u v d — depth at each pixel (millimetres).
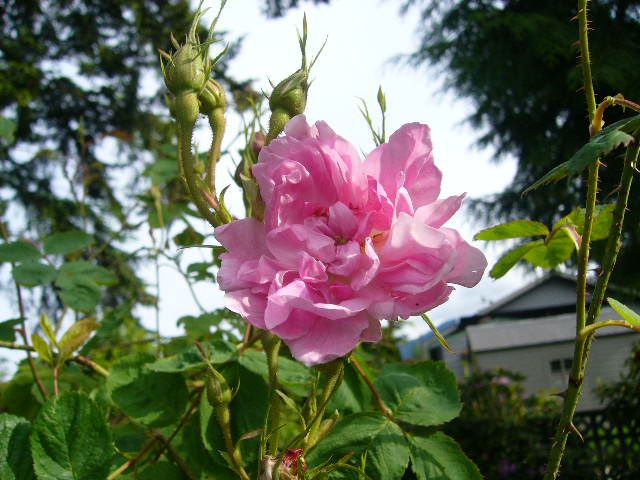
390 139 200
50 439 233
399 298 189
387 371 315
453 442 274
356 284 186
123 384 302
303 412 225
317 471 226
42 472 229
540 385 3660
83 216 581
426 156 200
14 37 3283
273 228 197
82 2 3350
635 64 2980
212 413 281
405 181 202
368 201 202
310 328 187
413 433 281
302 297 179
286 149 202
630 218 2588
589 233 233
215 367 296
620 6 3230
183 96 223
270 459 206
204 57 229
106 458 234
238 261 199
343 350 182
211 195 233
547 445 1474
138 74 3445
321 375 295
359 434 268
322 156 201
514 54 3486
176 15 3391
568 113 3672
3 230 481
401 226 184
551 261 313
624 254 2764
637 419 1290
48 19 3355
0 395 417
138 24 3320
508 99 3740
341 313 179
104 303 1361
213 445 277
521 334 3746
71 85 3320
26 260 407
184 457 316
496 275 321
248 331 318
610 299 226
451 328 4512
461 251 190
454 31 3854
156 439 301
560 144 3596
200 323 426
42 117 3270
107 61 3383
